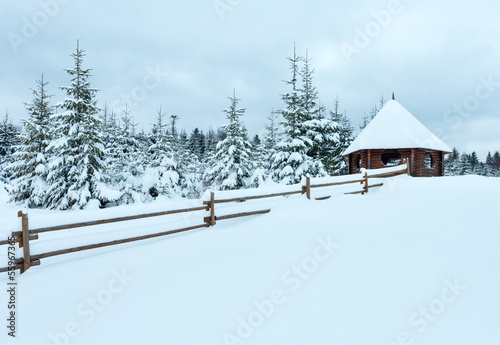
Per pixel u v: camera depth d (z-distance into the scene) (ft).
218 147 59.11
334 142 72.79
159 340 10.39
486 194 30.81
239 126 58.65
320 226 24.07
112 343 10.35
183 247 20.81
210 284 14.70
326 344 9.70
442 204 28.30
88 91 56.59
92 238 20.24
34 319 12.26
